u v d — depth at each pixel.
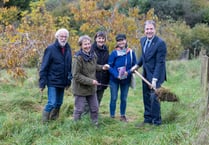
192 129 5.13
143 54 6.15
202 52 14.04
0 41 8.76
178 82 11.02
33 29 9.42
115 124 6.31
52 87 6.30
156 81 5.92
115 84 6.65
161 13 29.61
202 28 26.77
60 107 7.09
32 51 9.02
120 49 6.53
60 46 6.24
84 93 6.02
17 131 5.81
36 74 10.52
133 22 10.84
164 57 5.97
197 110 6.00
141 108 7.88
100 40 6.46
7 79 10.12
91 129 5.84
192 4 32.62
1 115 6.81
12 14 11.24
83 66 5.91
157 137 5.14
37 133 5.76
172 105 6.97
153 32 5.98
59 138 5.49
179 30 25.59
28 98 8.16
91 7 10.28
